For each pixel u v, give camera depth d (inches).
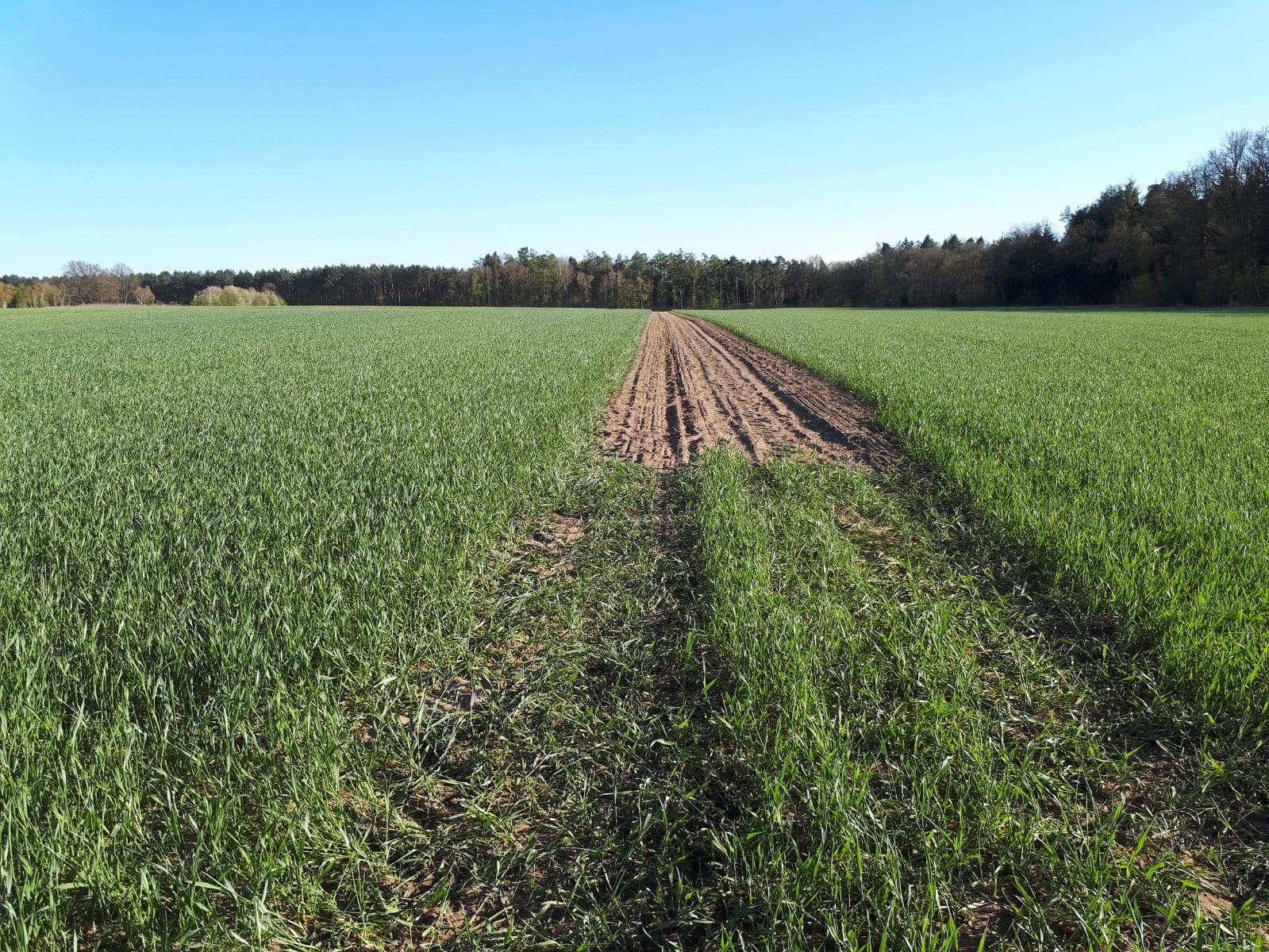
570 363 780.6
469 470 297.4
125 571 187.2
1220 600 169.9
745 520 253.3
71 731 118.9
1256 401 445.7
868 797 112.8
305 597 170.4
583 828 116.9
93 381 650.2
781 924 95.7
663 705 149.9
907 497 297.6
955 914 97.6
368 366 765.9
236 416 438.0
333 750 121.4
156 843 100.6
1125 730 139.6
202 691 137.6
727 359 971.9
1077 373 623.2
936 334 1266.0
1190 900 99.7
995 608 190.4
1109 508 245.6
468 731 142.6
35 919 85.5
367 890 103.7
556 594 206.1
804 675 145.5
